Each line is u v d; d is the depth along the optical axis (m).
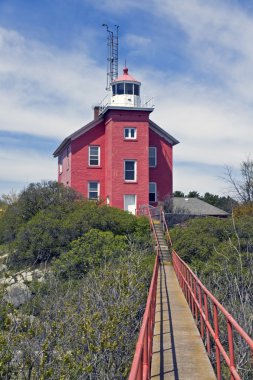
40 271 26.88
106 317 14.84
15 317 13.05
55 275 25.17
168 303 17.97
